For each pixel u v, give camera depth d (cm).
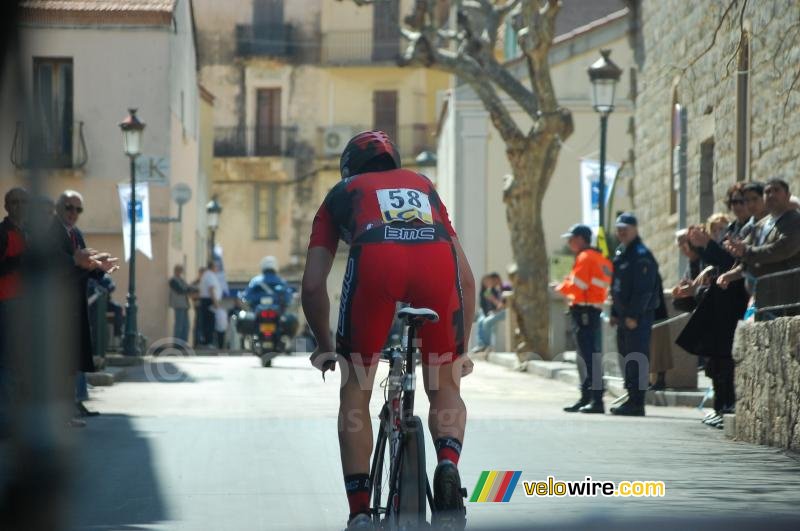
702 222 5422
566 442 2842
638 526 1509
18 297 2675
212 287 8975
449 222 1614
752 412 2894
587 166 6856
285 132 15012
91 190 8525
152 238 8556
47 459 2055
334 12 14912
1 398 2617
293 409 3788
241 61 15012
